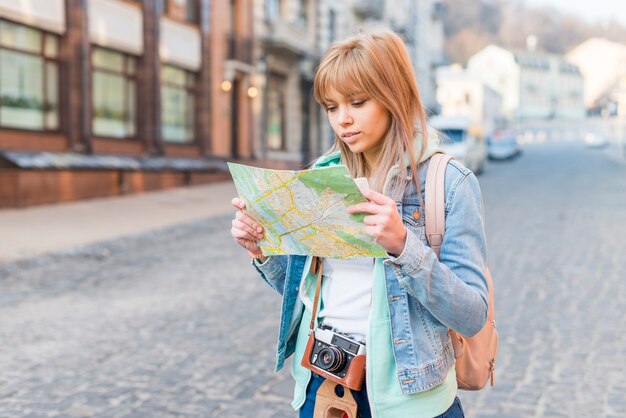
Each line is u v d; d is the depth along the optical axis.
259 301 6.59
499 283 7.29
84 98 15.87
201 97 21.61
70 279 7.67
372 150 1.79
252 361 4.74
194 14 21.45
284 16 26.20
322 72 1.72
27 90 14.51
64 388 4.21
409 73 1.71
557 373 4.41
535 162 37.94
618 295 6.64
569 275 7.66
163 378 4.39
